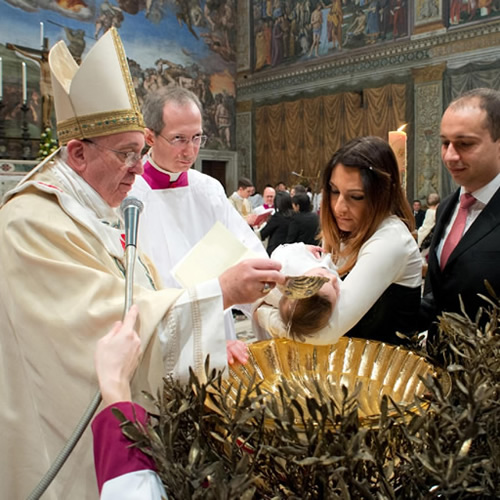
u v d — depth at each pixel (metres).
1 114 10.15
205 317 1.16
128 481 0.79
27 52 9.91
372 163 1.40
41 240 1.22
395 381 1.17
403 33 10.64
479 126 1.54
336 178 1.44
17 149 10.33
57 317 1.12
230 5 13.87
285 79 12.94
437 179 10.35
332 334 1.21
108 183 1.40
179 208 2.52
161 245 2.44
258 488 0.80
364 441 0.77
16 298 1.17
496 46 9.33
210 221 2.59
